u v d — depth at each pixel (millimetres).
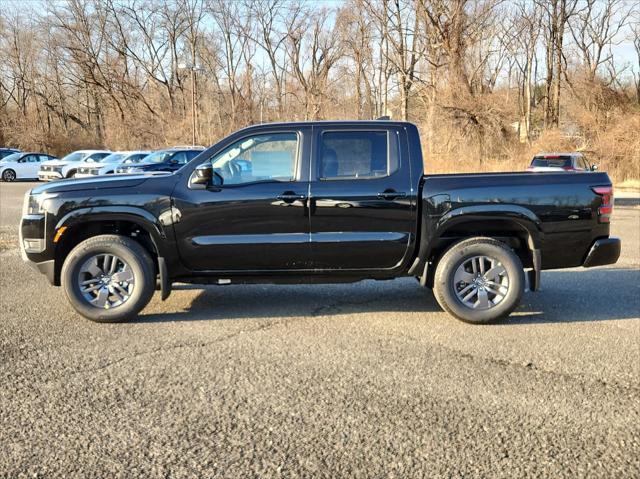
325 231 5410
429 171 29375
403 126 5508
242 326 5406
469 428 3355
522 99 52969
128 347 4770
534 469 2926
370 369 4285
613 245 5570
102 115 54500
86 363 4391
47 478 2846
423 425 3389
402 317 5758
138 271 5402
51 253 5402
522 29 49438
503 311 5453
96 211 5320
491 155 31266
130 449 3117
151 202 5340
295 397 3777
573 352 4691
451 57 34469
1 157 33969
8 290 6750
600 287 7152
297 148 5453
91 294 5461
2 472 2895
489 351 4711
